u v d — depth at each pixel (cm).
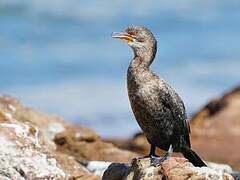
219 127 2672
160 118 1436
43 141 1638
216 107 2800
